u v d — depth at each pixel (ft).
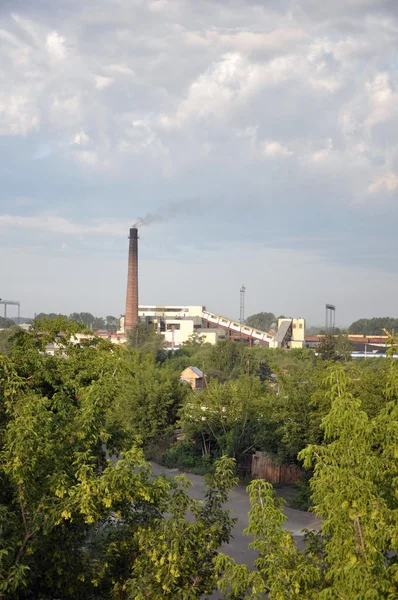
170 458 139.85
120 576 42.55
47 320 78.33
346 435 32.04
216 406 134.21
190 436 136.46
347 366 102.42
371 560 28.43
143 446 151.12
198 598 36.52
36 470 39.47
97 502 38.58
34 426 40.45
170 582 36.06
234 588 31.73
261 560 31.86
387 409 36.17
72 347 75.56
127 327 460.96
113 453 58.59
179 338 569.64
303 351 400.26
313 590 30.58
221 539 40.34
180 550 37.47
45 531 37.42
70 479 41.27
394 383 36.81
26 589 38.37
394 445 32.83
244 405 132.87
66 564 40.34
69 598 41.39
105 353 71.72
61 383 66.80
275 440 114.52
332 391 33.99
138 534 40.45
